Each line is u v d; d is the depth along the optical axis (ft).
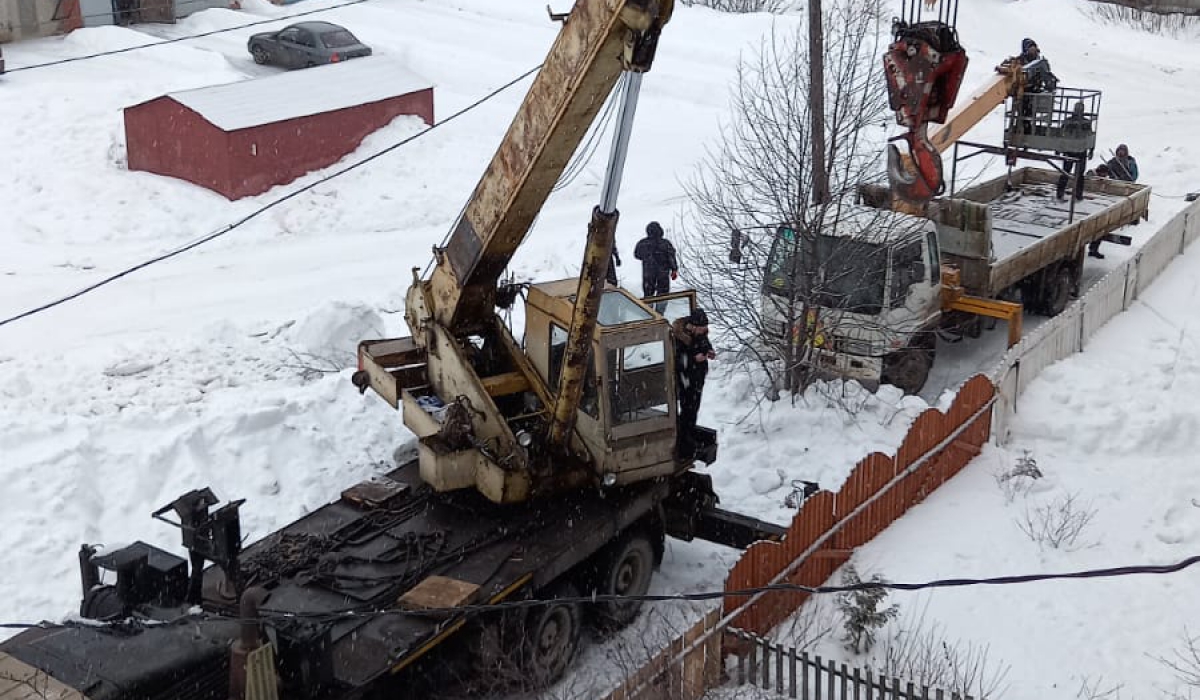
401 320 60.90
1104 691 33.60
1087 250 76.33
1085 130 69.67
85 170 79.25
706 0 134.41
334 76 88.69
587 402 35.58
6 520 39.06
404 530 33.86
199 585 30.01
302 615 27.35
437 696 31.42
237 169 77.41
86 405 47.62
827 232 50.01
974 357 58.59
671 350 35.83
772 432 48.93
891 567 39.40
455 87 108.78
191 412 46.06
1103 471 47.06
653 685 30.42
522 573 31.58
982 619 36.83
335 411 47.21
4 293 63.00
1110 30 140.67
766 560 34.86
